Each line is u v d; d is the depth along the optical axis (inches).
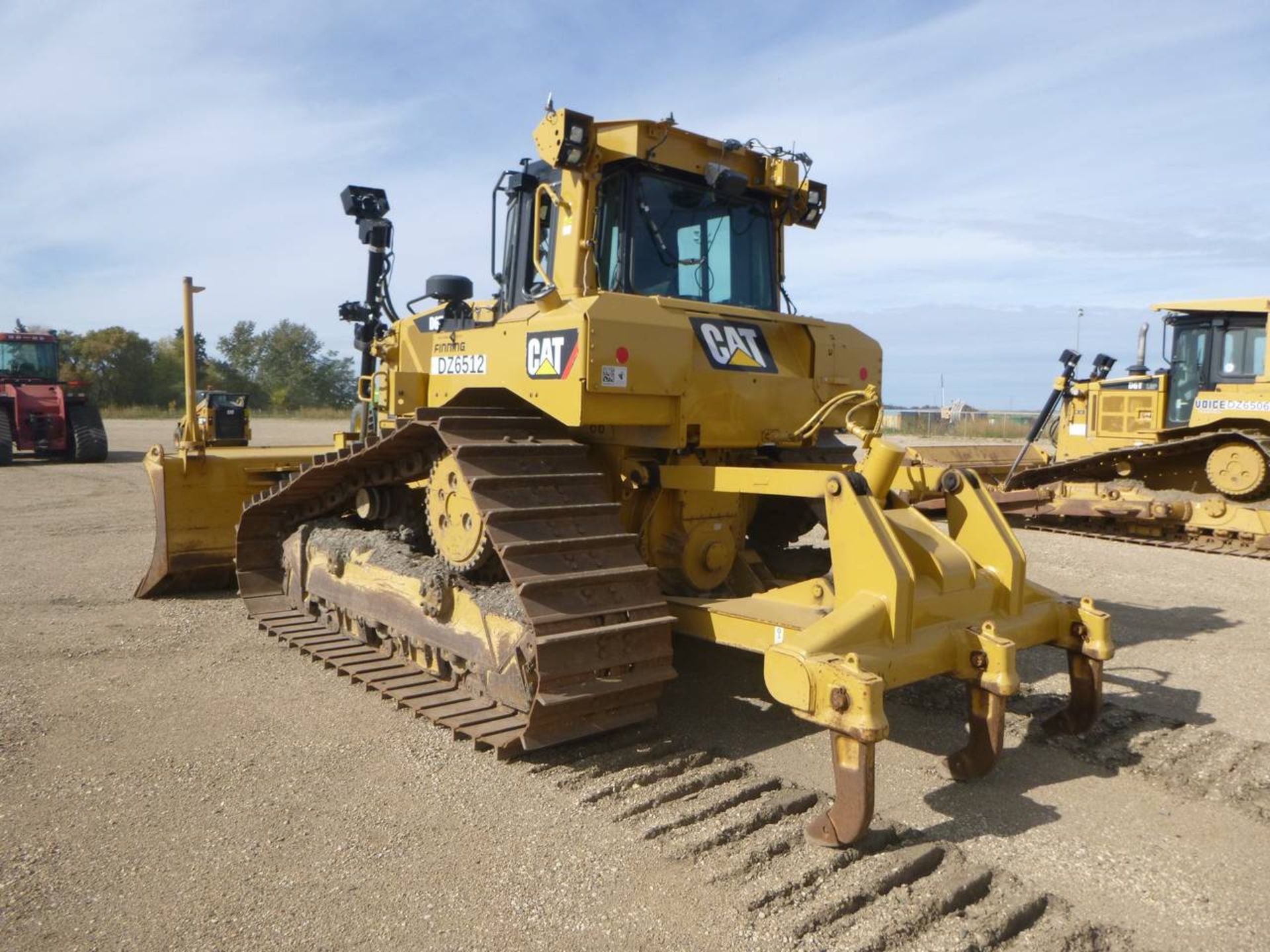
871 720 128.5
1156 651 253.9
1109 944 118.4
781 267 236.1
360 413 319.0
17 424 790.5
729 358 192.5
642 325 174.6
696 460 195.6
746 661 236.4
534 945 114.3
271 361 2935.5
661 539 195.5
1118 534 474.9
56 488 621.3
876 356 231.1
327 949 113.5
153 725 189.5
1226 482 440.5
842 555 152.8
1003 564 169.0
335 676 222.2
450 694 196.7
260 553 284.0
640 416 177.2
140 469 757.3
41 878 130.0
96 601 300.4
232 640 254.4
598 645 160.6
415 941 115.2
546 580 157.6
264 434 1178.6
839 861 134.2
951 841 144.5
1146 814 155.0
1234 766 172.1
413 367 266.7
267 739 181.9
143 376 2497.5
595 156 199.9
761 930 117.3
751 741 184.1
